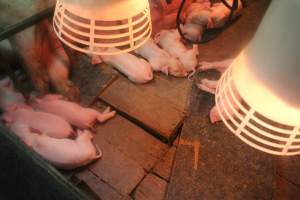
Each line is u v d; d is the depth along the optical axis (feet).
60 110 3.42
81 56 3.92
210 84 3.85
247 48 1.79
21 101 3.44
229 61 4.08
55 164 3.02
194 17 4.31
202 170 3.16
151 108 3.60
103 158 3.18
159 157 3.26
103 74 3.83
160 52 3.99
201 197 2.99
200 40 4.27
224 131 3.45
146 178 3.10
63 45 3.85
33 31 3.78
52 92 3.60
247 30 4.43
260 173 3.18
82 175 3.06
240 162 3.23
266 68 1.61
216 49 4.20
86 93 3.65
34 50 3.74
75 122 3.36
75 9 2.03
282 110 1.67
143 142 3.35
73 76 3.78
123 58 3.86
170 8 4.32
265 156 3.29
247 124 1.83
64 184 2.79
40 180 2.96
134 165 3.17
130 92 3.73
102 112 3.53
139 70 3.80
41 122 3.28
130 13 2.07
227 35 4.37
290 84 1.56
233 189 3.05
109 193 2.98
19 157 3.03
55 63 3.76
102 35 2.12
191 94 3.76
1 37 3.59
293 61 1.49
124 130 3.42
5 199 3.71
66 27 2.18
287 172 3.25
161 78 3.88
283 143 1.96
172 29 4.25
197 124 3.50
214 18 4.28
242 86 1.77
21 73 3.65
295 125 1.71
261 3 4.80
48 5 3.92
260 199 3.01
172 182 3.06
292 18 1.42
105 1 1.95
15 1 3.93
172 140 3.43
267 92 1.65
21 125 3.22
